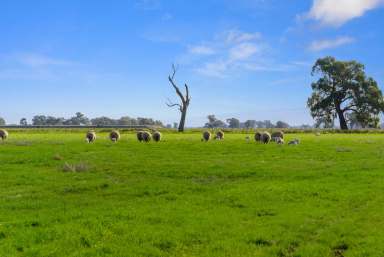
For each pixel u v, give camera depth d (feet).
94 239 44.19
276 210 58.03
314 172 93.45
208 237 46.01
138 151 131.44
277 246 43.62
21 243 42.60
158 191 71.67
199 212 56.54
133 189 73.36
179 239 44.91
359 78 446.19
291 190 71.31
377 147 153.17
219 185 78.02
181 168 96.84
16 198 65.92
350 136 254.47
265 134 172.96
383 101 442.09
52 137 206.80
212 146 150.00
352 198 65.36
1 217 53.11
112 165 100.17
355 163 109.09
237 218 53.67
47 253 39.99
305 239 46.37
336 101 452.76
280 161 112.37
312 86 465.88
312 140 193.67
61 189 73.36
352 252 42.01
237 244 43.73
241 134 277.85
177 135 250.37
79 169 93.30
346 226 50.11
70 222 50.06
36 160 106.11
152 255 40.57
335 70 449.48
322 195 67.62
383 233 47.44
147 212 55.98
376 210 57.82
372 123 453.58
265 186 75.36
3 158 107.96
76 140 176.55
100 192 71.56
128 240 44.45
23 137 204.95
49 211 56.80
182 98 350.84
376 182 79.71
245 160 113.60
